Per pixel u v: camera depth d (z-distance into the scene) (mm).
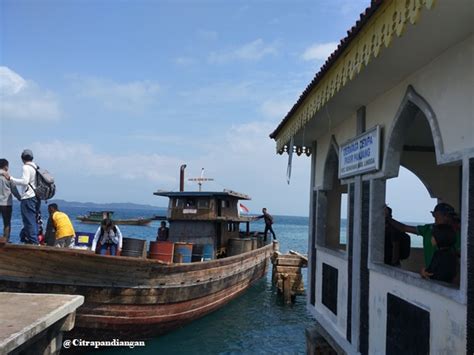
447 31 4312
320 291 9586
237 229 20703
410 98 5547
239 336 13789
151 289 11883
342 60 5395
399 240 7160
